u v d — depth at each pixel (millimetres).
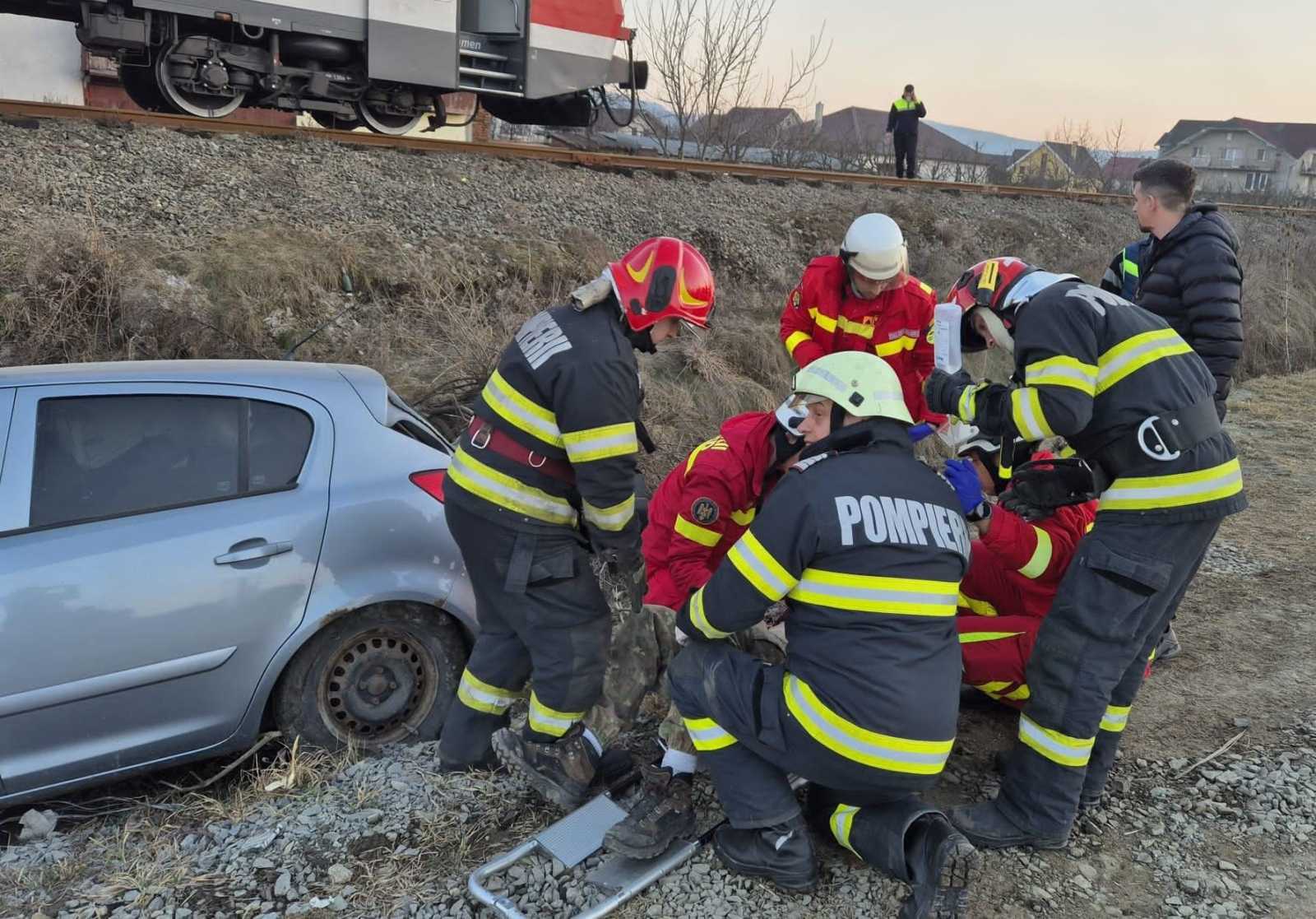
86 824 3213
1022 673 3320
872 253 3736
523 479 2766
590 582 2916
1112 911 2678
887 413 2557
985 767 3365
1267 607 4859
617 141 24625
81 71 17000
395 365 6207
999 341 2930
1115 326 2678
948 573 2482
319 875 2738
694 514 3037
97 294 5617
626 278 2693
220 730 3219
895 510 2449
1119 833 3020
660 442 6293
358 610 3377
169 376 3258
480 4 10086
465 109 19172
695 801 3037
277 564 3203
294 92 9484
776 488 2545
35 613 2898
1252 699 3898
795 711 2482
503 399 2770
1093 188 25172
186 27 8727
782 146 19562
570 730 2963
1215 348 3635
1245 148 85375
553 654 2869
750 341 7621
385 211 7629
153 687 3066
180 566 3072
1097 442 2746
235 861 2803
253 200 7219
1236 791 3252
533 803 3055
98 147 7105
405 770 3229
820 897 2654
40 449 3057
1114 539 2709
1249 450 8094
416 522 3418
